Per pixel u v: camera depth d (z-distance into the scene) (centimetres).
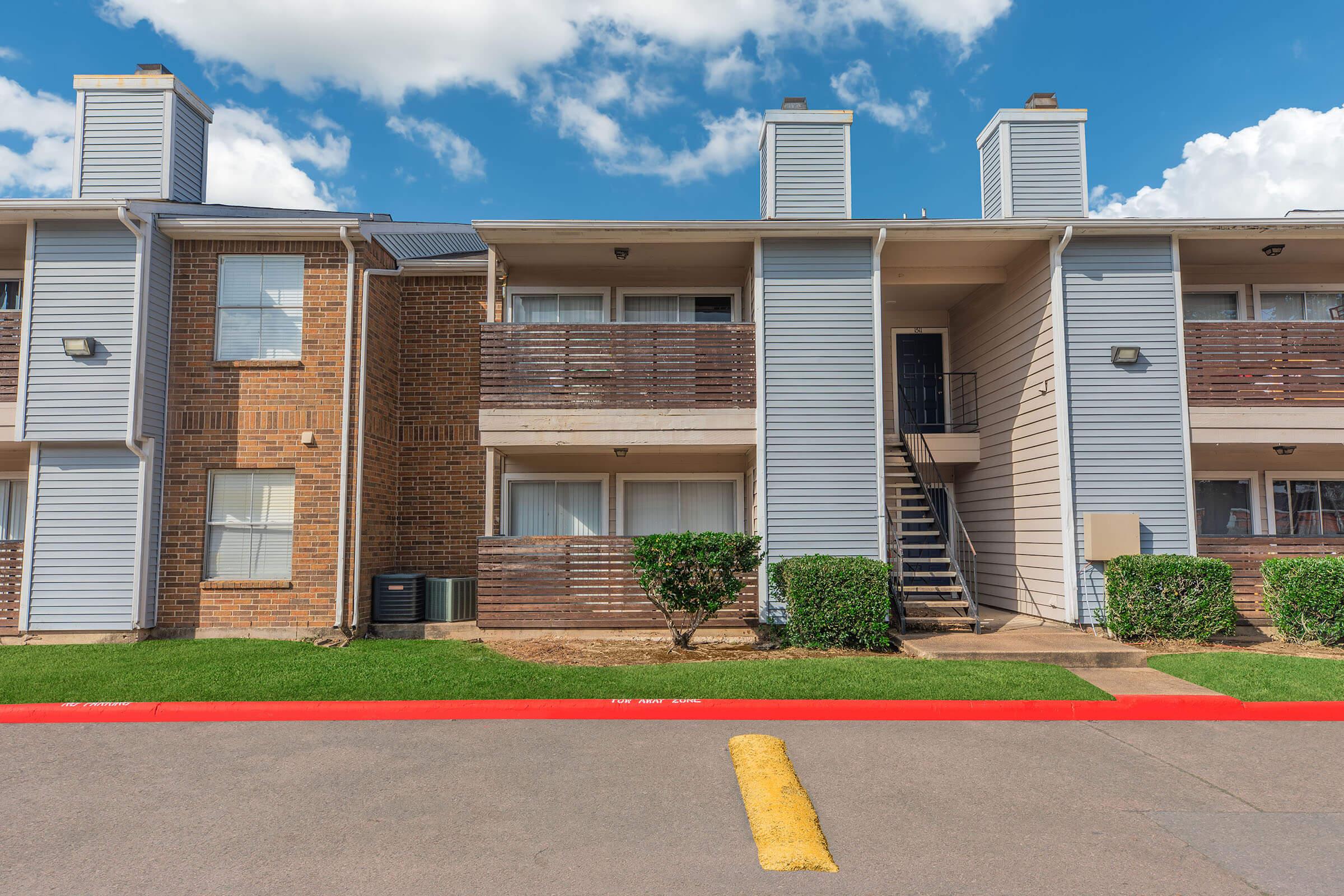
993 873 420
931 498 1379
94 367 1107
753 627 1143
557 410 1181
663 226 1163
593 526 1345
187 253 1186
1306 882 410
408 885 407
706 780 567
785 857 438
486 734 685
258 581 1141
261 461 1161
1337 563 1038
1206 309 1336
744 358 1196
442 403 1345
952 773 582
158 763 609
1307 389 1174
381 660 936
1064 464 1150
